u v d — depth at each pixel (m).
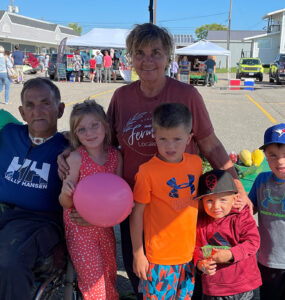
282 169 2.42
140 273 2.31
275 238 2.52
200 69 25.02
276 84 25.97
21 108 2.70
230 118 11.06
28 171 2.61
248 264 2.35
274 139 2.38
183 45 36.00
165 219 2.25
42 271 2.35
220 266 2.34
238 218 2.35
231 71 51.75
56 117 2.76
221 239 2.35
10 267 2.09
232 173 2.60
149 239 2.30
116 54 24.84
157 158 2.30
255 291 3.11
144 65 2.34
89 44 22.28
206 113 2.48
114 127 2.67
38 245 2.31
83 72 24.86
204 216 2.43
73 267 2.50
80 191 2.17
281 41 46.00
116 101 2.62
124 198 2.15
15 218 2.49
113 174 2.30
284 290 2.60
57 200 2.62
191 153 2.55
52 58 24.80
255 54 52.19
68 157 2.43
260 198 2.60
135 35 2.33
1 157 2.70
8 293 2.10
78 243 2.37
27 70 30.62
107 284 2.53
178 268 2.29
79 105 2.45
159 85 2.44
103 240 2.45
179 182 2.25
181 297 2.36
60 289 3.11
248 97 17.09
